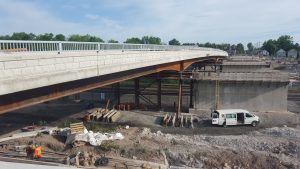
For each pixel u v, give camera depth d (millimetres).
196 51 51125
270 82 40219
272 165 21859
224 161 22422
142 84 60406
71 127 26766
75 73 18219
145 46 33125
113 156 22562
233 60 85375
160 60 34625
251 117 34094
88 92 50500
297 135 29500
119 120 36969
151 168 20547
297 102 48219
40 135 26797
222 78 41375
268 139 28109
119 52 24656
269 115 38781
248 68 70000
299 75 74500
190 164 22203
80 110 42406
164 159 22594
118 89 43469
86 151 23047
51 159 21453
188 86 55281
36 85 14773
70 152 23109
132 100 49219
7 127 33156
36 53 15352
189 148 24828
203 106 41625
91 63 20359
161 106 44344
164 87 54688
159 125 34906
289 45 175500
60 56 16859
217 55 73125
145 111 41500
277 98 40625
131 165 20938
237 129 32969
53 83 16141
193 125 34781
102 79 23641
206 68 74188
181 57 41750
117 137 26094
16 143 24734
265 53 175750
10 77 13273
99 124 34875
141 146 24297
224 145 26875
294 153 24547
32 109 42969
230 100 41344
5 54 13250
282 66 90750
